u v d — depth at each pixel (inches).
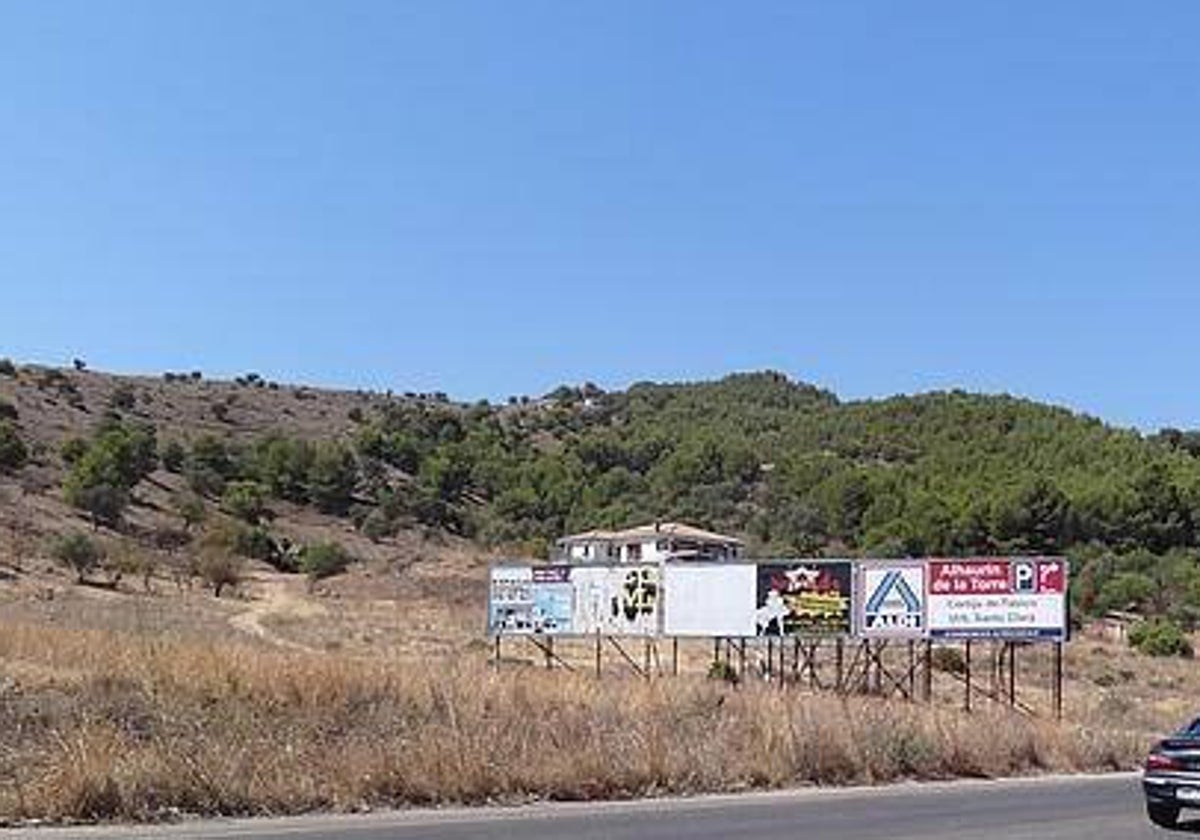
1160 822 832.9
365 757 830.5
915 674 2379.4
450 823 714.8
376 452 6304.1
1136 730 1797.5
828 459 6860.2
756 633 2101.4
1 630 1421.0
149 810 712.4
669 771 976.9
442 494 6122.1
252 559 4458.7
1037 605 1947.6
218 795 739.4
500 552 5280.5
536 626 2235.5
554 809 812.6
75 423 5482.3
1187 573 4729.3
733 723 1150.3
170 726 906.7
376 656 1625.2
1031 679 2763.3
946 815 844.0
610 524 5762.8
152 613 2719.0
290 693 1058.1
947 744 1264.8
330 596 3806.6
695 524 5728.3
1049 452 6771.7
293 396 7224.4
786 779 1068.5
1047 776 1288.1
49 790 689.0
